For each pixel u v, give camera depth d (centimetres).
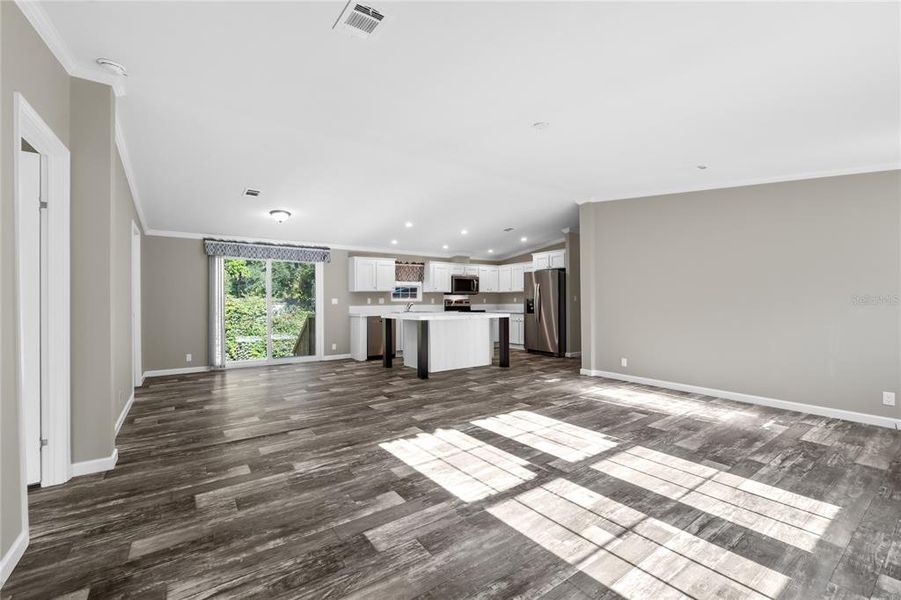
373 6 199
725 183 469
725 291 469
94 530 202
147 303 610
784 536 197
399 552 184
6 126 173
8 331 175
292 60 250
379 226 710
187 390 514
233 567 174
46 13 204
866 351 384
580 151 401
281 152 425
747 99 285
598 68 254
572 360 765
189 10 203
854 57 231
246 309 712
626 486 249
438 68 258
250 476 264
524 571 172
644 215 539
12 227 179
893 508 224
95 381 268
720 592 159
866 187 387
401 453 303
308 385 543
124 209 394
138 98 308
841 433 348
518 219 739
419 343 595
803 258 418
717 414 404
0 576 162
